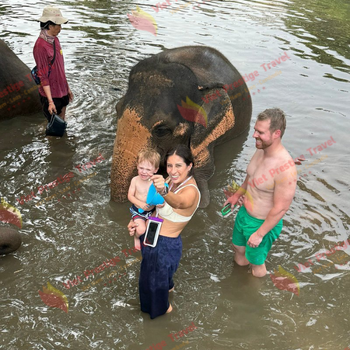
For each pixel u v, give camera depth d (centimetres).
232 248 452
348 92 860
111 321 359
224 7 1422
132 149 473
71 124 677
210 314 373
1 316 355
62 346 334
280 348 344
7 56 689
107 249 436
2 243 404
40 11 1217
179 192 335
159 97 467
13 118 691
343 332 361
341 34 1227
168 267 344
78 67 879
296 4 1536
